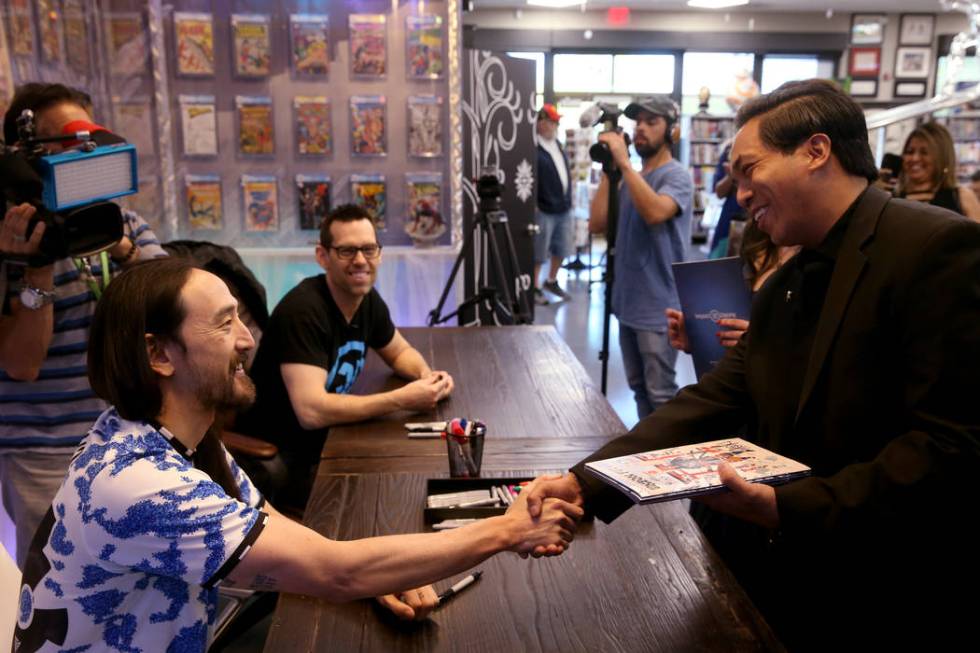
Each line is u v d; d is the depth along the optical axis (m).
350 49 3.77
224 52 3.72
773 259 2.04
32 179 1.55
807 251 1.30
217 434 1.23
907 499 1.10
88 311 1.91
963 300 1.10
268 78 3.77
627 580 1.35
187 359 1.08
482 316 4.89
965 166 10.26
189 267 1.10
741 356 1.53
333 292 2.31
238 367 1.14
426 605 1.24
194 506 1.03
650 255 3.43
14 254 1.61
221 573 1.04
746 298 2.10
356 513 1.58
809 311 1.32
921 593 1.24
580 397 2.30
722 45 10.28
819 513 1.13
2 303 1.66
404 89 3.84
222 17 3.69
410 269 3.97
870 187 1.25
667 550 1.45
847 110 1.22
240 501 1.18
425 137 3.88
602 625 1.23
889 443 1.16
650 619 1.24
